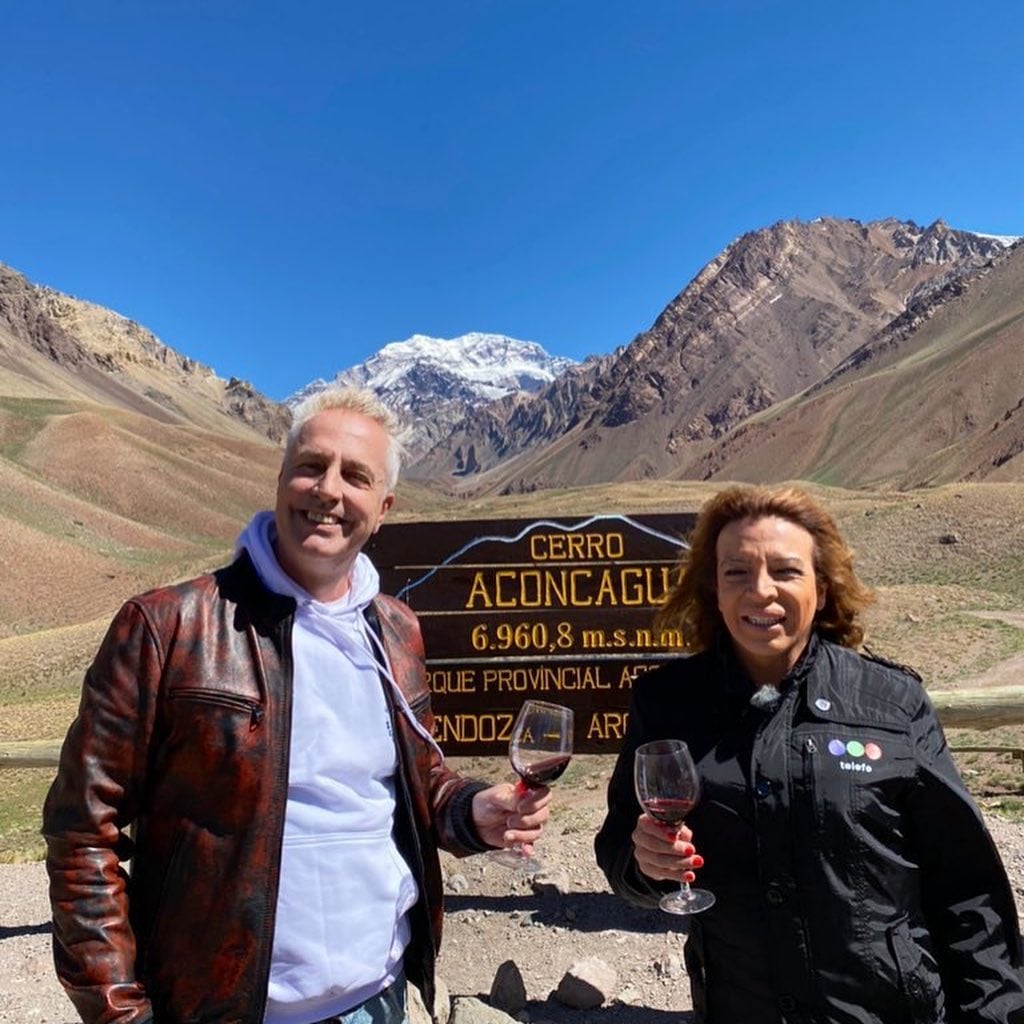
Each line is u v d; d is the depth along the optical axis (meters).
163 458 182.62
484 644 5.85
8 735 24.94
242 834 2.32
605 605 5.82
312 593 2.64
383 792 2.63
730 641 2.83
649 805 2.51
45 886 6.52
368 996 2.51
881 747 2.55
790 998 2.46
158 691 2.34
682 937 5.15
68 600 85.69
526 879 5.97
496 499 154.50
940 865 2.62
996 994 2.49
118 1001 2.19
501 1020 4.30
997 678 16.23
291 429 2.70
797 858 2.49
